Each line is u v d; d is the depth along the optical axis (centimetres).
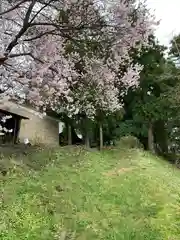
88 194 1166
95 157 1781
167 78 2453
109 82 1205
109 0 816
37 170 1323
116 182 1358
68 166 1484
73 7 847
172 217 1041
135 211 1084
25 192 1046
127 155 1966
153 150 2602
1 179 1111
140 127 2650
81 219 954
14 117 2120
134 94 2600
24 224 859
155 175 1559
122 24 830
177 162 2583
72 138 2795
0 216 867
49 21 881
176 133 2756
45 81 923
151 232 918
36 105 980
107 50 920
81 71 1085
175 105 2330
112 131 2661
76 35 879
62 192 1134
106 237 876
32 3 789
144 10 828
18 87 818
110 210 1070
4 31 786
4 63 782
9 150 1523
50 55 899
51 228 877
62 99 1254
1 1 810
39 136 2616
